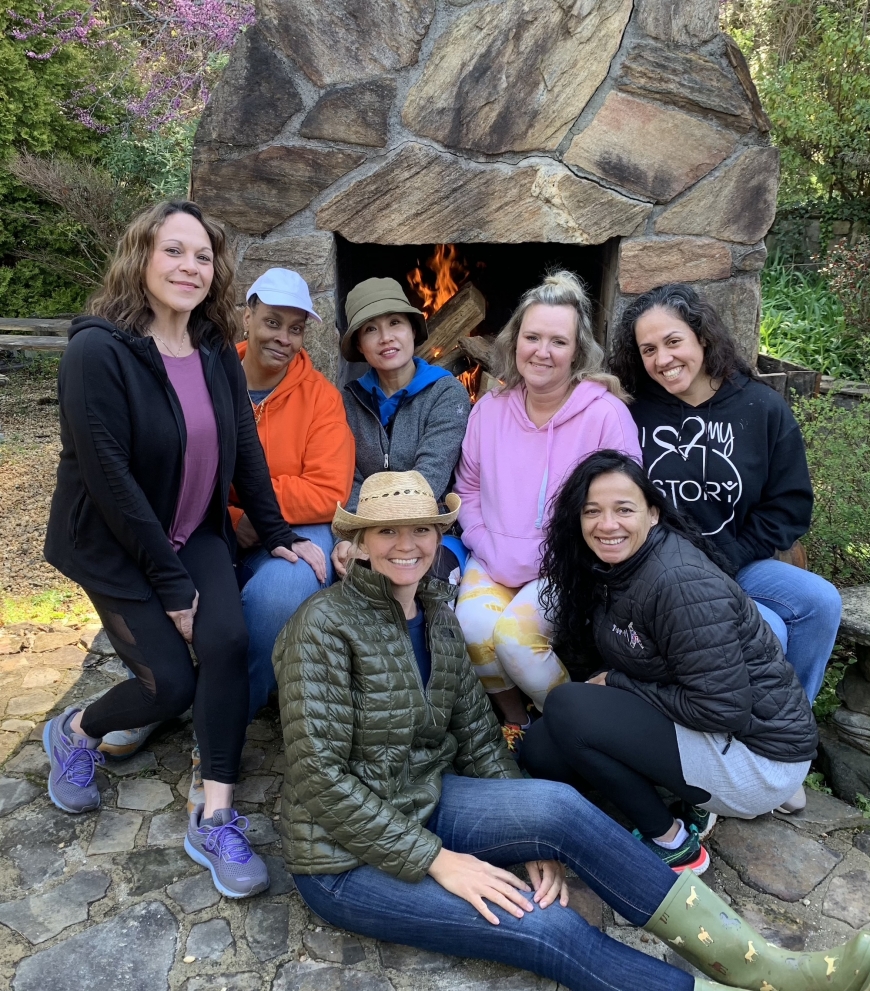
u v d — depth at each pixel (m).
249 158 2.76
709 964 1.63
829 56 6.83
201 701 1.99
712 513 2.39
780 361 3.88
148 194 6.96
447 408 2.65
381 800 1.72
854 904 1.94
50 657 2.96
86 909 1.87
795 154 7.11
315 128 2.73
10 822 2.14
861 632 2.26
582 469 1.91
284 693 1.75
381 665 1.79
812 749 1.93
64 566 2.00
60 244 7.08
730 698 1.82
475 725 2.01
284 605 2.26
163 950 1.77
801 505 2.39
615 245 2.94
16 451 5.05
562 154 2.76
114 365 1.87
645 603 1.87
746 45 7.56
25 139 6.90
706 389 2.38
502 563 2.41
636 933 1.86
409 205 2.80
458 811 1.82
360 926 1.72
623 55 2.68
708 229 2.86
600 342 3.23
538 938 1.61
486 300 3.90
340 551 2.46
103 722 2.13
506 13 2.62
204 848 1.94
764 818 2.23
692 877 1.67
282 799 1.85
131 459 1.95
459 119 2.72
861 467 3.08
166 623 2.03
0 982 1.68
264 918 1.86
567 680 2.33
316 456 2.52
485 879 1.67
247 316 2.51
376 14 2.62
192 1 7.04
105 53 7.43
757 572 2.39
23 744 2.46
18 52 6.76
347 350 2.70
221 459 2.10
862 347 5.75
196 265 1.93
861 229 7.32
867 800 2.28
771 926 1.88
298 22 2.63
